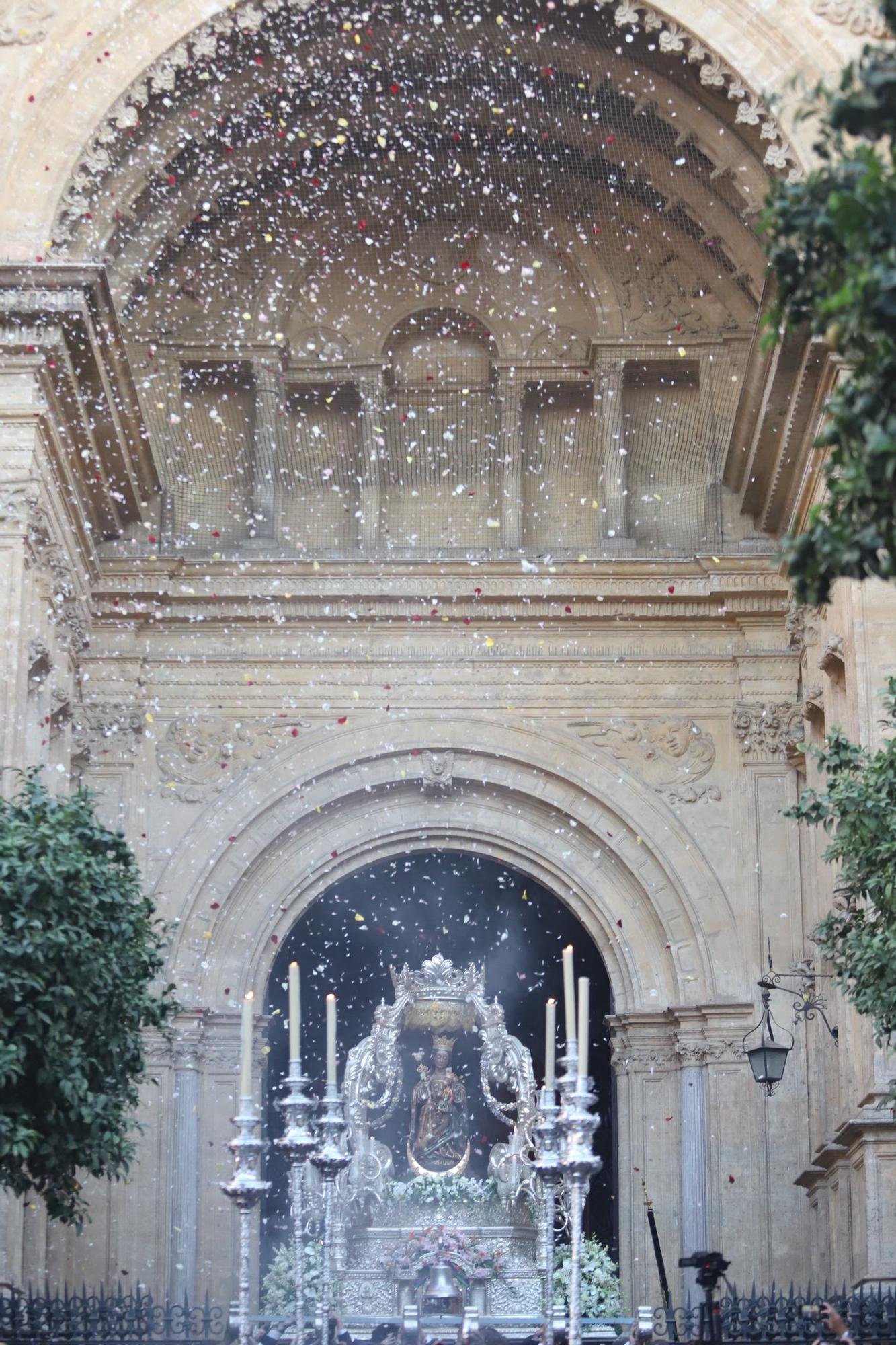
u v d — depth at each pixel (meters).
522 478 41.78
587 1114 19.33
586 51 36.25
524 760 39.84
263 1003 39.41
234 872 39.28
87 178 34.25
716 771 39.84
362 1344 31.64
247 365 41.25
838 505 17.67
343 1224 36.66
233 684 40.12
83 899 24.67
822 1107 37.38
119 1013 25.73
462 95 38.28
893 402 16.28
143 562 39.47
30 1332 28.14
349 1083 39.00
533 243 41.72
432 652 40.38
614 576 40.06
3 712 30.89
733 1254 37.16
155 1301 36.31
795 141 33.69
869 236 15.79
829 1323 19.77
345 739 39.91
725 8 34.31
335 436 42.16
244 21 34.84
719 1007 38.19
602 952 39.81
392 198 40.84
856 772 28.03
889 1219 30.39
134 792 39.34
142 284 38.41
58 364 33.19
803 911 38.81
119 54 34.44
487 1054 39.47
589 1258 37.16
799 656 39.59
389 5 35.72
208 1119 38.38
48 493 33.75
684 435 41.78
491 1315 36.50
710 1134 37.78
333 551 41.12
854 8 34.16
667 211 40.47
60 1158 24.94
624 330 41.06
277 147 38.44
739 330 40.94
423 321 42.22
